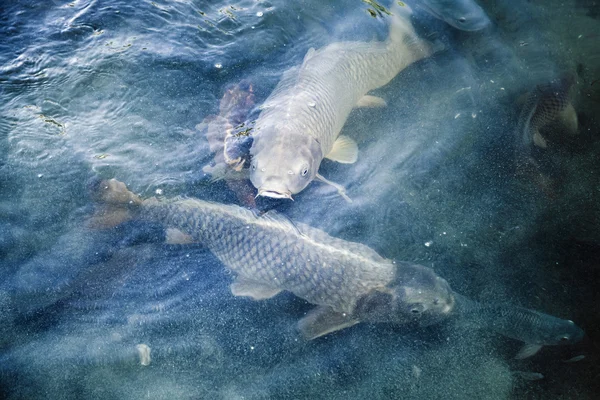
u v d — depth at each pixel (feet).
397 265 3.29
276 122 3.52
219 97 3.96
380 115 3.99
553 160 3.78
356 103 3.98
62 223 3.48
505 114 3.99
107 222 3.45
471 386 3.10
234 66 4.10
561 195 3.67
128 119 3.88
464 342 3.22
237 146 3.63
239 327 3.26
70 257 3.38
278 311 3.30
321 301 3.26
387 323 3.24
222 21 4.29
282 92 3.76
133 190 3.56
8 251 3.40
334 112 3.72
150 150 3.74
